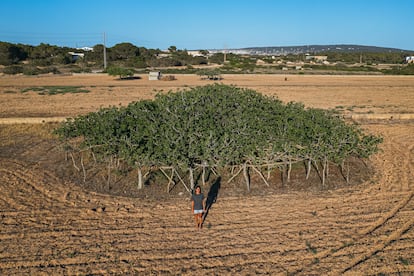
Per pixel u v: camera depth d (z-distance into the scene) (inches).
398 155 708.0
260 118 518.9
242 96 565.9
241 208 460.4
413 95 1647.4
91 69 3107.8
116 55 4042.8
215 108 523.8
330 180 557.0
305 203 476.1
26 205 468.1
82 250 363.3
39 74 2566.4
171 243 376.8
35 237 387.9
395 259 348.8
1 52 3238.2
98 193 507.2
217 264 340.8
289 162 523.2
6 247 367.2
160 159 469.7
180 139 474.9
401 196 505.4
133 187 525.3
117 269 332.8
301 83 2091.5
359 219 431.8
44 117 1018.7
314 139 503.5
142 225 415.5
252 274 326.6
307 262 343.9
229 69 3230.8
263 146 484.1
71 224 417.7
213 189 521.3
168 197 493.7
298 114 538.3
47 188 524.4
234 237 388.8
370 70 3216.0
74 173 583.2
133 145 467.5
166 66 3649.1
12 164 631.2
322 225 415.8
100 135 480.1
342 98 1526.8
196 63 3902.6
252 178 558.3
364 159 665.0
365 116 1096.8
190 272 328.8
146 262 343.3
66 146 652.7
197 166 525.3
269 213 446.3
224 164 477.7
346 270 331.6
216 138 466.6
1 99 1384.1
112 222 422.6
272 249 365.7
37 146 739.4
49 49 3794.3
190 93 570.6
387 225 417.4
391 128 947.3
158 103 549.3
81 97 1464.1
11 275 323.0
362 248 367.9
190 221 425.4
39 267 335.0
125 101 1363.2
